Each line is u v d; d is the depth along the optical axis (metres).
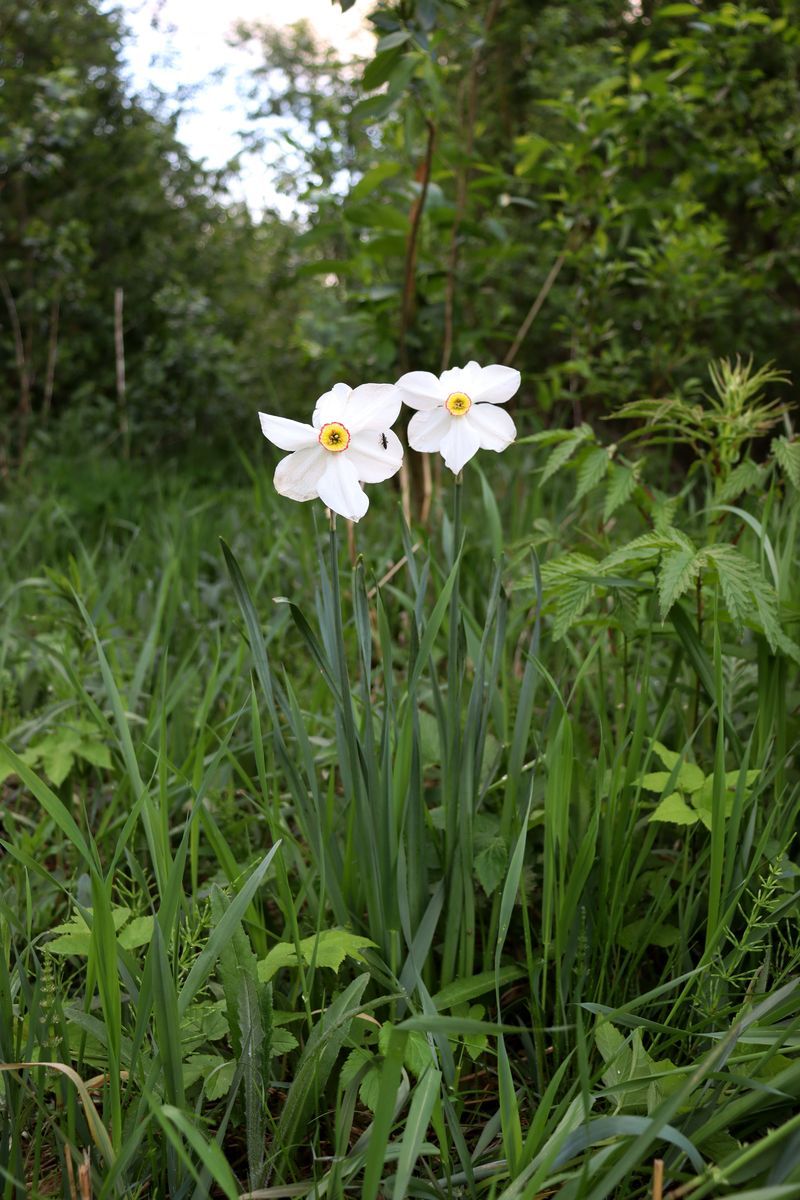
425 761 0.58
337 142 1.33
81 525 1.56
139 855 0.61
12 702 0.82
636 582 0.53
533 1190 0.32
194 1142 0.31
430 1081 0.35
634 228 1.58
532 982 0.44
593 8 1.87
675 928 0.50
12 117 2.43
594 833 0.44
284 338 3.03
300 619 0.43
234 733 0.70
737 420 0.59
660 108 1.26
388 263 1.62
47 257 2.76
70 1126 0.37
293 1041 0.41
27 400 2.52
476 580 0.88
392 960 0.45
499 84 1.97
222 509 1.59
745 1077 0.35
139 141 3.35
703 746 0.62
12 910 0.49
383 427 0.40
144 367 2.87
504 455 1.54
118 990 0.37
